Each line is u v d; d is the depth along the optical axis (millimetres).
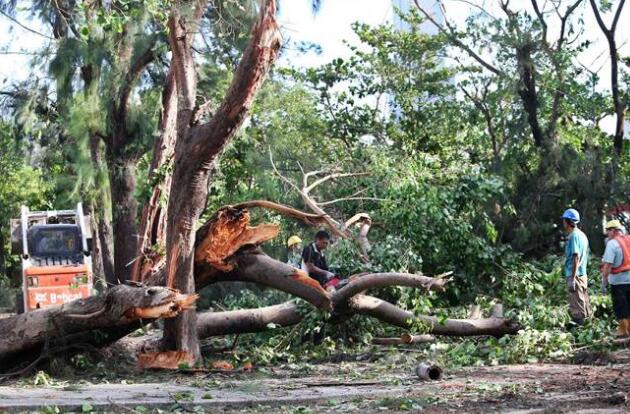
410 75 27797
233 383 11195
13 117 26703
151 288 12109
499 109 25719
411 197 16016
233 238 13297
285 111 27234
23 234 20609
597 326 14305
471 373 11742
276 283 13352
